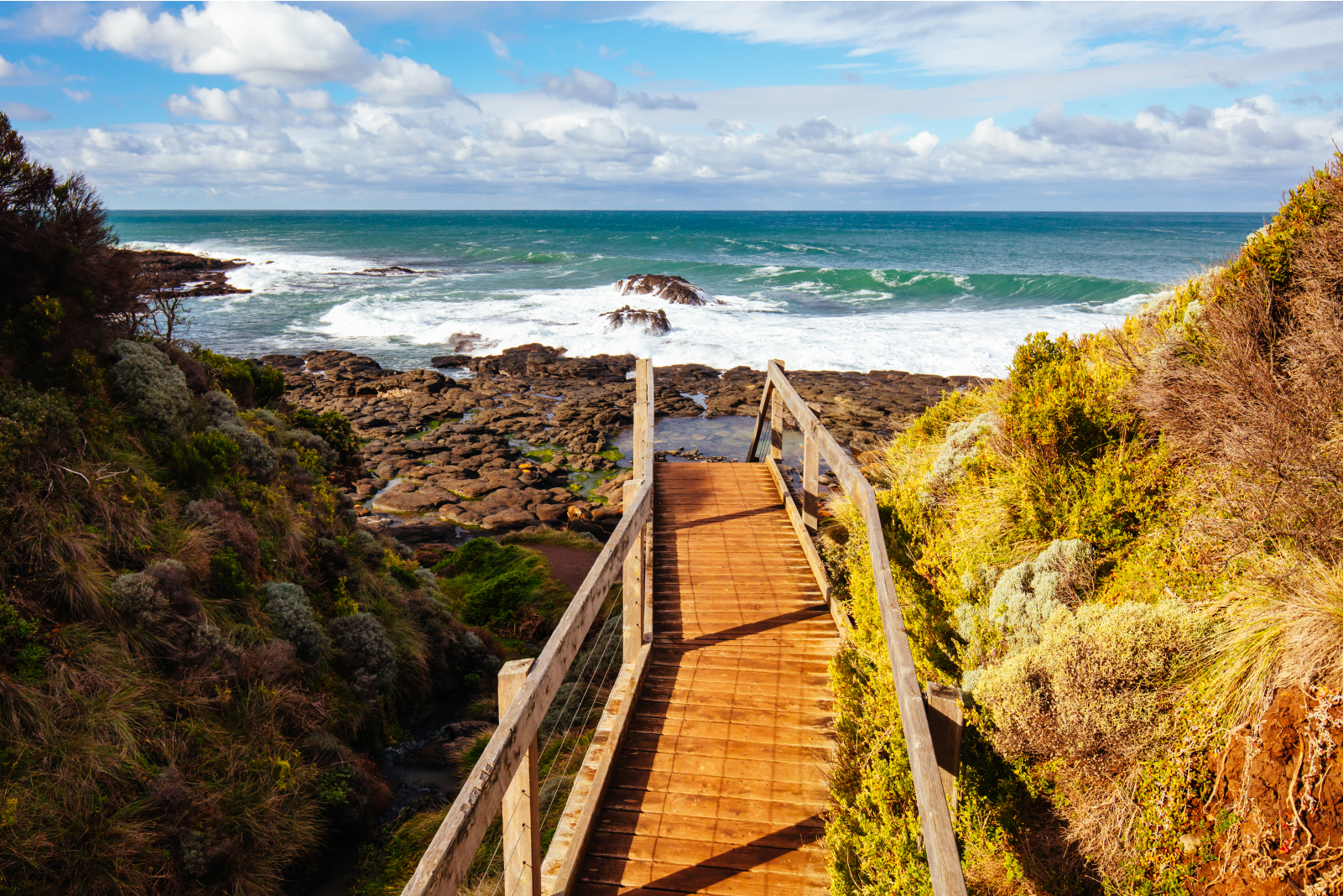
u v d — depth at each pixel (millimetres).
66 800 5332
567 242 93000
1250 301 4934
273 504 9320
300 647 8000
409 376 30109
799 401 7793
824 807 4020
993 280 45344
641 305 43906
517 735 2707
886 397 25828
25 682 5691
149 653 6590
